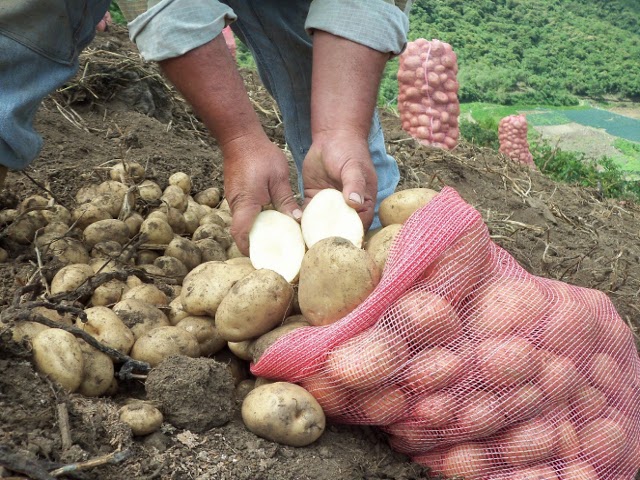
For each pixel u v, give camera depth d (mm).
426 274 850
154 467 763
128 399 872
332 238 884
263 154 978
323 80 990
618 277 1605
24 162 1020
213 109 956
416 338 816
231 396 860
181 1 928
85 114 1892
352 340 831
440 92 2549
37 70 980
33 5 938
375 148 1251
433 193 997
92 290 992
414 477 826
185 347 919
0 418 739
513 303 857
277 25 1177
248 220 975
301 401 819
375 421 843
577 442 837
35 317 843
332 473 803
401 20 1010
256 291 897
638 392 924
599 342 903
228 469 780
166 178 1547
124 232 1181
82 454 722
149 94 2043
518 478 815
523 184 2348
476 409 809
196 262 1173
